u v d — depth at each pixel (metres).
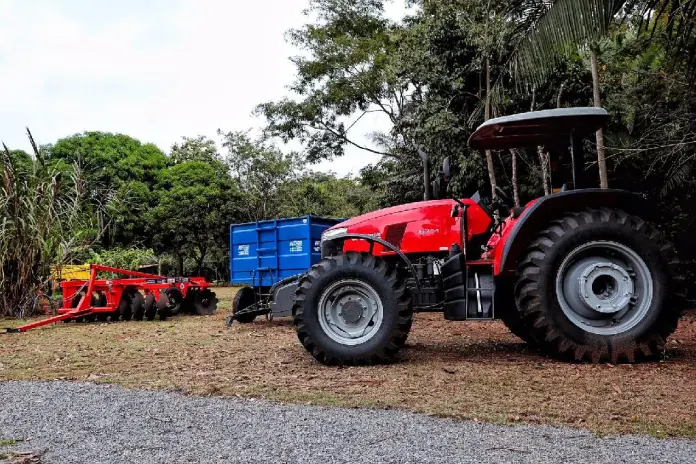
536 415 3.46
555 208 5.39
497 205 6.07
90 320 10.13
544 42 7.68
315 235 9.33
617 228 5.16
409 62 14.37
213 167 33.41
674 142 9.81
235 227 10.10
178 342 7.05
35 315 11.12
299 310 5.28
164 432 3.24
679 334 7.05
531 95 12.28
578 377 4.54
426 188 6.30
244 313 8.89
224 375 4.87
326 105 23.59
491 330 7.74
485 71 13.52
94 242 11.89
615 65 11.75
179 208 30.97
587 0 7.11
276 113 23.94
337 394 4.07
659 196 11.05
